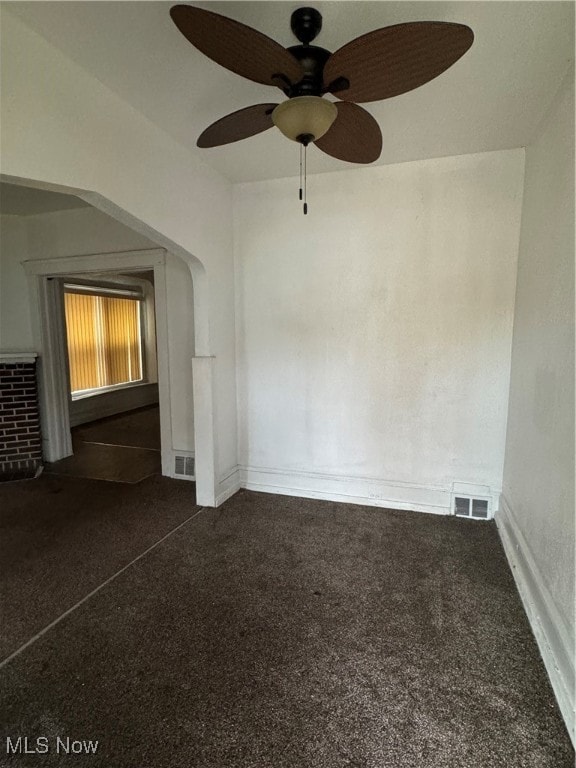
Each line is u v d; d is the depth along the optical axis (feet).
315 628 6.19
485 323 9.24
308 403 10.81
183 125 7.73
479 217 9.02
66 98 5.86
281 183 10.34
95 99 6.35
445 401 9.71
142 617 6.44
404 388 9.97
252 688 5.15
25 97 5.32
